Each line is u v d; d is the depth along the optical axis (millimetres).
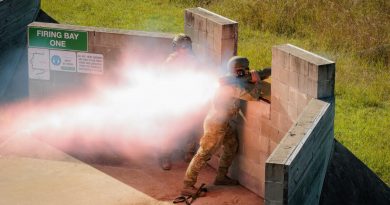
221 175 9438
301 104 8414
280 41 17844
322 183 8797
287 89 8578
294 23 18875
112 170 9938
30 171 9875
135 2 20922
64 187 9438
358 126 13391
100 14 19297
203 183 9383
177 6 20688
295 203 7273
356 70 16172
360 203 9516
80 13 19359
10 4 14344
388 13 19125
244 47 16984
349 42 17547
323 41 17641
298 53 8531
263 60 15953
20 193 9250
